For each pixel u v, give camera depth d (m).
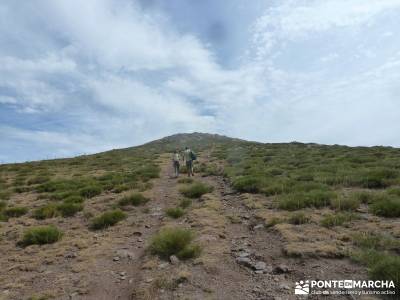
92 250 9.16
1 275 7.82
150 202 15.27
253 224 10.45
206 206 13.26
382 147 34.72
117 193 17.77
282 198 12.27
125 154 50.75
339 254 7.18
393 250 7.15
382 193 11.72
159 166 32.97
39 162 42.25
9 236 11.01
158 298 6.08
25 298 6.55
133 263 8.11
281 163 25.47
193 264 7.48
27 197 18.12
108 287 6.86
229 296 6.00
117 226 11.56
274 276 6.71
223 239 9.25
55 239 10.25
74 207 13.86
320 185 13.80
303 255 7.34
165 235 8.66
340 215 9.65
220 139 98.50
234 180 17.95
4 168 35.12
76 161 40.56
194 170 27.36
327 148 37.56
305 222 9.77
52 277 7.53
